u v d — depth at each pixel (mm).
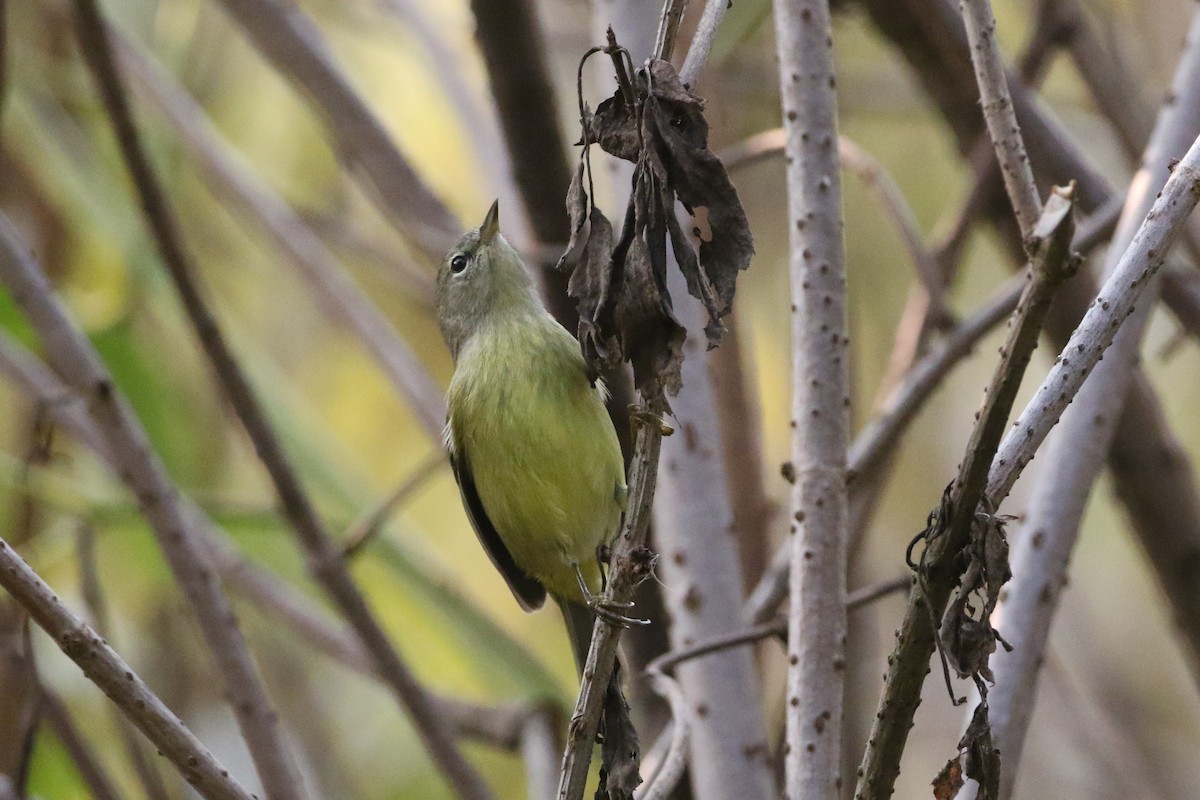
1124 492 10250
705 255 5203
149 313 12711
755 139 9609
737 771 7762
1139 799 11086
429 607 11773
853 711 9320
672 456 8383
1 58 9867
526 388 8461
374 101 15062
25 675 8727
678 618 8219
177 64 14266
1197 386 14695
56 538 11680
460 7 14227
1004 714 6902
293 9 11805
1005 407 4617
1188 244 10086
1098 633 13891
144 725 5805
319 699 13734
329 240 12992
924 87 11180
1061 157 10406
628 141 5324
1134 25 13438
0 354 10211
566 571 8820
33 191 13344
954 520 4848
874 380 14117
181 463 12359
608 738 5848
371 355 11555
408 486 9555
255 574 10766
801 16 7523
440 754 9148
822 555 6934
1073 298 10180
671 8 5375
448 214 11500
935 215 14211
